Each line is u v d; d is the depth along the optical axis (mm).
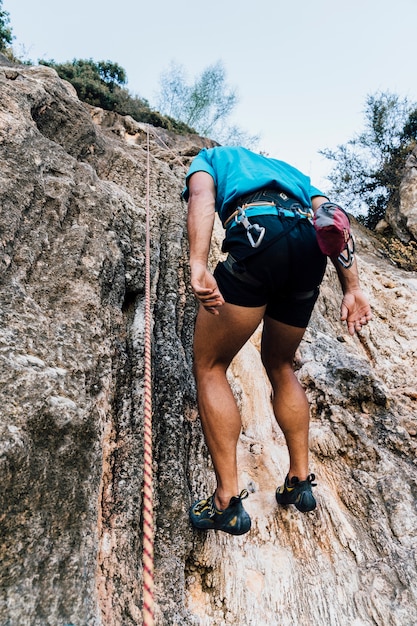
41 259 2455
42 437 1717
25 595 1382
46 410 1766
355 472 2822
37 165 2865
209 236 1893
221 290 1952
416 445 2975
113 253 2910
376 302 5320
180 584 1969
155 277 3566
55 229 2662
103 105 12234
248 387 3365
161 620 1796
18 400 1721
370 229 10391
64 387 1917
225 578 2139
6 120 2967
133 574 1841
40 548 1496
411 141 10633
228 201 2002
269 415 3229
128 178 4820
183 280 3869
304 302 2062
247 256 1842
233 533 2066
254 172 2043
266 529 2408
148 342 2078
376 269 6184
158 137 8164
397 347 4660
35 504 1572
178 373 2809
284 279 1909
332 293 4969
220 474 2039
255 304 1938
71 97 4586
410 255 7891
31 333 2020
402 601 2135
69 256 2568
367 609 2127
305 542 2385
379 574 2258
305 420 2289
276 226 1866
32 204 2615
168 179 5234
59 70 12781
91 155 4621
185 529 2135
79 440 1817
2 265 2152
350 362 3465
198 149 7980
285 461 2850
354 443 2980
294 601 2111
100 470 1877
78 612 1438
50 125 4152
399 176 10172
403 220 8594
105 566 1774
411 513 2592
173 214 4621
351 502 2684
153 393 2600
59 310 2287
